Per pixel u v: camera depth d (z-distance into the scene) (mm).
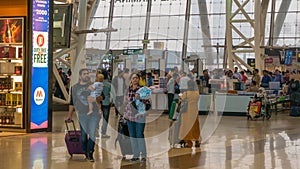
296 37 32594
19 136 12062
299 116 20031
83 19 19875
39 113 12828
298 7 32750
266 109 18453
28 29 12562
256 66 24719
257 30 24609
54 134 12516
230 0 25406
